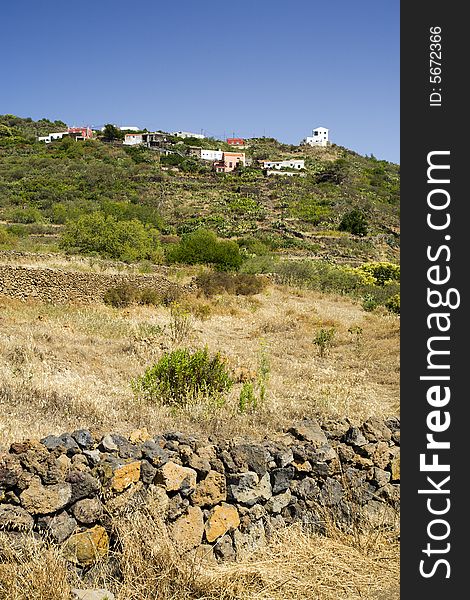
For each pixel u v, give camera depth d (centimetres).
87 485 397
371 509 518
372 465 526
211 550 430
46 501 381
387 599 425
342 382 1027
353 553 471
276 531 472
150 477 424
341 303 2330
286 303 2147
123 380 912
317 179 8794
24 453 385
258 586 420
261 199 6956
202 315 1714
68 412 651
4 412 622
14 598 342
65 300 1938
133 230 2852
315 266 3025
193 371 795
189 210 5994
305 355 1287
